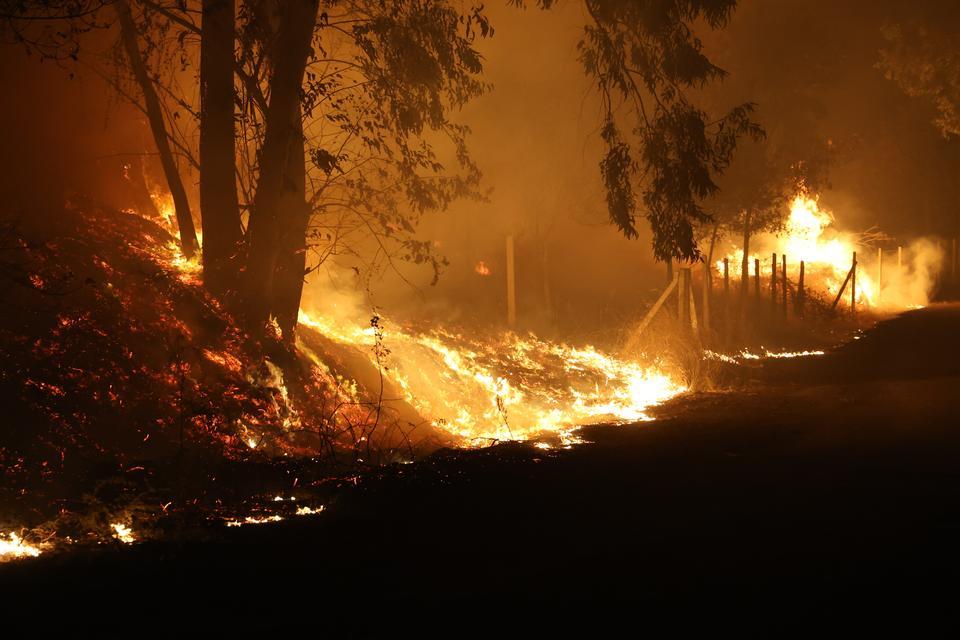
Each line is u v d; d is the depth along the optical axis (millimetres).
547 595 6000
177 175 14062
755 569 6500
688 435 12586
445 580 6328
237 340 12516
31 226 12023
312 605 5816
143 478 8867
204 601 5891
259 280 12969
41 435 8867
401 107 14133
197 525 7812
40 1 11781
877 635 5266
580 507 8477
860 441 11570
